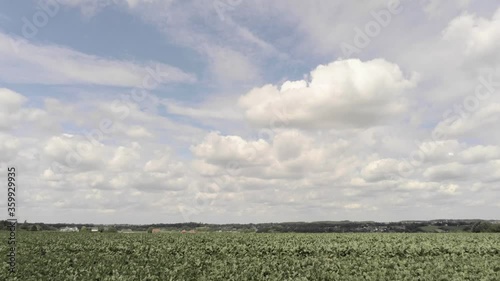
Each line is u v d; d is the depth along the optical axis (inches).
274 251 1235.9
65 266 901.2
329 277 780.0
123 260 1010.7
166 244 1396.4
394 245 1283.2
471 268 864.3
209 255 1138.0
